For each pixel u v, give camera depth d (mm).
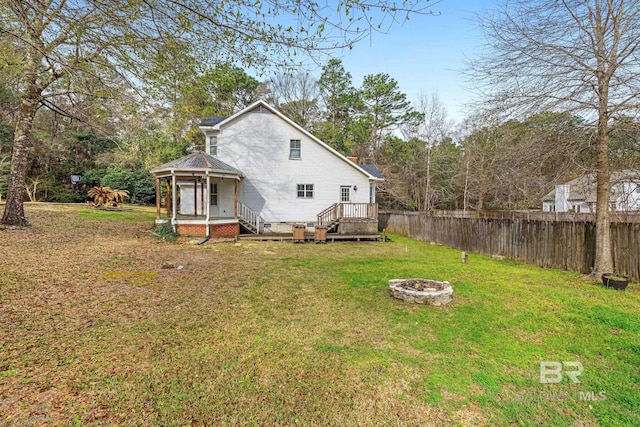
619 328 4590
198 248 11211
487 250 11586
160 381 3072
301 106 34719
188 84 5078
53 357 3436
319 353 3721
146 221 15812
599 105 6895
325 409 2746
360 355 3686
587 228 8297
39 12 3418
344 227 15969
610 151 7621
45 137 22266
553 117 7465
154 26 3969
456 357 3684
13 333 3939
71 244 9492
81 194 25172
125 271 7289
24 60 4914
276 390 2992
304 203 17125
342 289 6430
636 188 8172
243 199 16750
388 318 4859
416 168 33781
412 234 17250
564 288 6777
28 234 9805
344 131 33969
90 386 2955
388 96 32844
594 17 7020
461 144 32375
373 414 2701
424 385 3121
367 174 17391
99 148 27734
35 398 2744
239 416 2631
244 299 5676
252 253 10742
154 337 4023
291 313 5023
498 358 3680
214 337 4082
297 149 17109
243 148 16719
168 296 5703
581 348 3959
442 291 5633
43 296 5281
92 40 4027
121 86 5840
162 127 17375
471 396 2971
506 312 5207
